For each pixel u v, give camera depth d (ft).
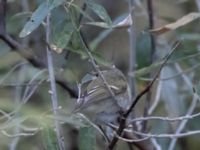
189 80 30.71
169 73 30.78
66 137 33.17
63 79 27.71
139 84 28.91
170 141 30.86
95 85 22.25
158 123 30.86
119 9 40.42
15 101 28.43
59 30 22.35
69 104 27.84
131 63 28.66
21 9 33.35
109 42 38.11
